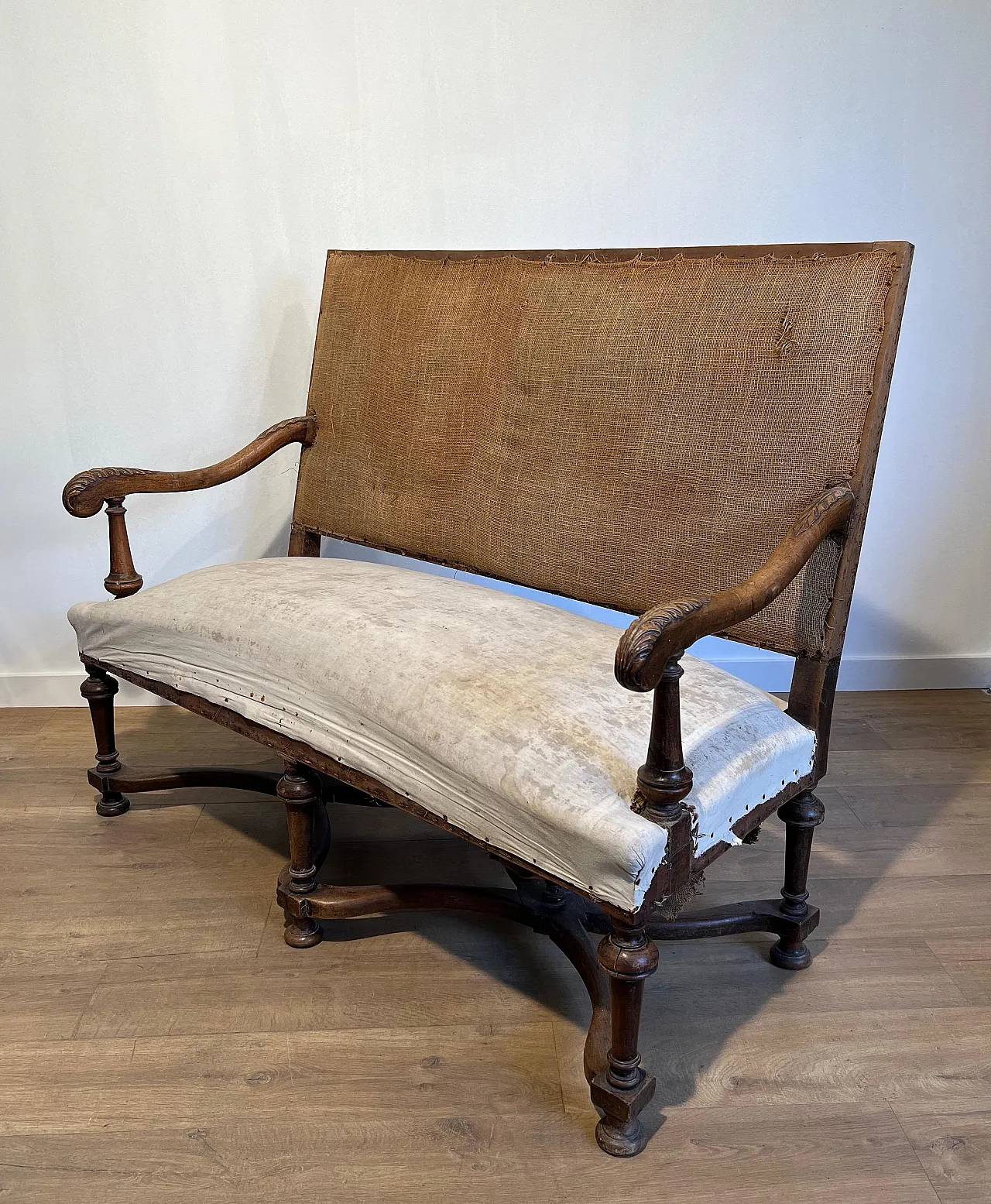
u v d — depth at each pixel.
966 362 2.79
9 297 2.64
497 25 2.51
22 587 2.88
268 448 2.42
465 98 2.56
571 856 1.40
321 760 1.79
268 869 2.19
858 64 2.56
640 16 2.51
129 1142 1.50
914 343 2.77
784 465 1.72
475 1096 1.59
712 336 1.79
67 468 2.79
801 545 1.57
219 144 2.57
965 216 2.68
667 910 1.46
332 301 2.43
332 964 1.89
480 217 2.66
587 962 1.75
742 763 1.55
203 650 1.98
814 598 1.71
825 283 1.68
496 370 2.11
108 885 2.12
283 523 2.89
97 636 2.21
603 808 1.38
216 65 2.52
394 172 2.62
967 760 2.66
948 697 3.04
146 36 2.48
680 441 1.84
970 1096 1.60
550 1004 1.80
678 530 1.85
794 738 1.66
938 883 2.15
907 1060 1.67
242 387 2.76
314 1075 1.63
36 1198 1.41
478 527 2.16
